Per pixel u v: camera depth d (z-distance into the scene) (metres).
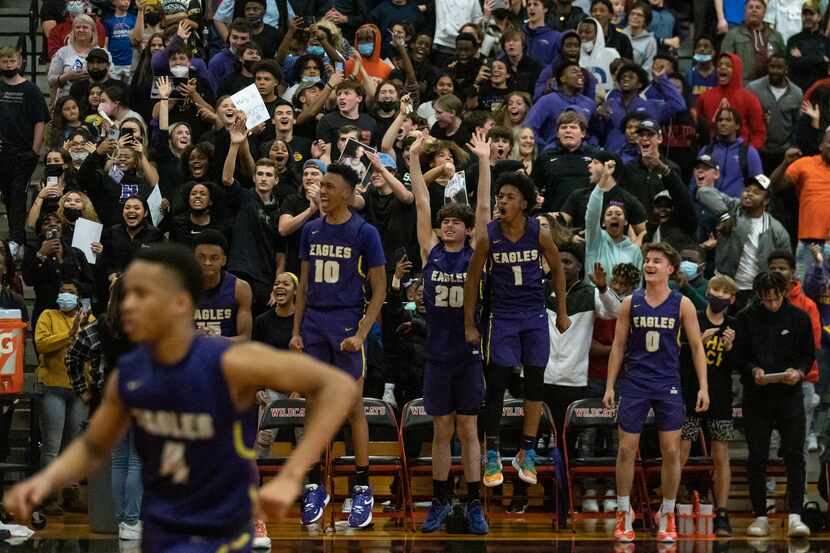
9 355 13.88
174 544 6.21
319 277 13.02
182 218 15.87
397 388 15.48
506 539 13.13
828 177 18.00
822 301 16.31
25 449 15.99
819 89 20.62
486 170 13.02
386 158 16.56
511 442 14.93
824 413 16.03
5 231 20.30
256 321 14.85
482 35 22.05
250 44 19.62
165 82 18.53
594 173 16.17
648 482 15.08
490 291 13.08
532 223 12.87
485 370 13.82
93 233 16.09
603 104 19.55
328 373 5.88
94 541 13.05
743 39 22.41
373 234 13.00
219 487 6.19
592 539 13.31
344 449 15.65
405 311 15.18
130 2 22.44
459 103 18.59
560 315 13.11
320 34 20.75
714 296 14.35
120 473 13.30
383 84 18.95
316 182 15.45
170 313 6.02
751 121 20.36
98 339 13.35
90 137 18.52
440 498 13.58
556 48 21.61
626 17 23.75
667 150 19.77
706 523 14.14
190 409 6.06
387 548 12.41
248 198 15.89
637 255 15.69
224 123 17.09
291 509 15.00
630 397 13.40
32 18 22.38
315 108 18.67
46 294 15.84
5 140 19.44
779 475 14.73
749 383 14.14
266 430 14.41
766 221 17.12
